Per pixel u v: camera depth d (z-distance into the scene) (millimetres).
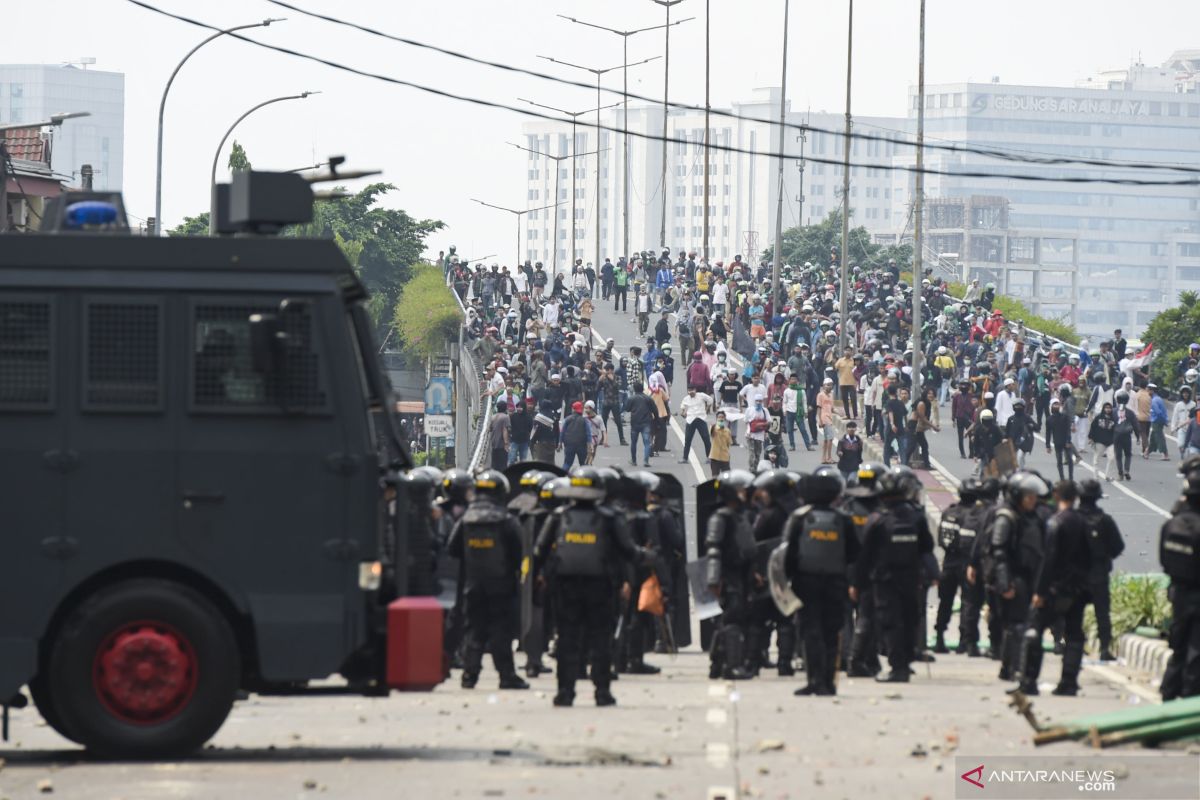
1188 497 43781
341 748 39688
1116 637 62938
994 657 62562
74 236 38156
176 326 38062
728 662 53375
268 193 39875
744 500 55000
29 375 37875
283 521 38031
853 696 49625
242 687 39531
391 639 38438
